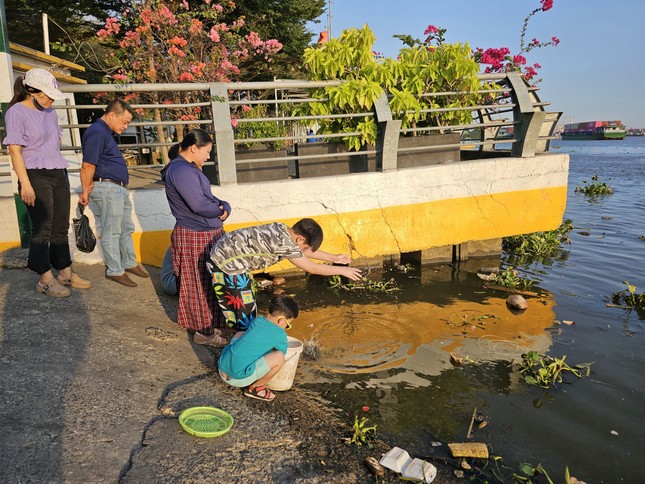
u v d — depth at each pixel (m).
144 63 9.21
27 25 10.73
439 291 5.74
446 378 3.83
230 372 3.25
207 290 3.96
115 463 2.42
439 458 2.89
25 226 5.38
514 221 6.61
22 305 3.99
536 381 3.77
